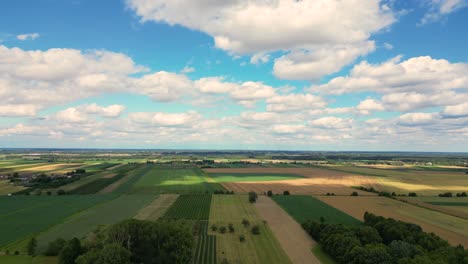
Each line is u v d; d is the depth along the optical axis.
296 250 91.31
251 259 84.31
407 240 85.56
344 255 79.31
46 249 89.06
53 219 123.94
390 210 140.75
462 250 75.25
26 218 125.50
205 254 87.50
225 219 125.12
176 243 80.19
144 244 79.38
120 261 68.38
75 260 71.81
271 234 106.00
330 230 93.25
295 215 131.75
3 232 107.19
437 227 111.19
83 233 105.50
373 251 74.62
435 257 72.12
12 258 83.56
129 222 81.44
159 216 129.00
